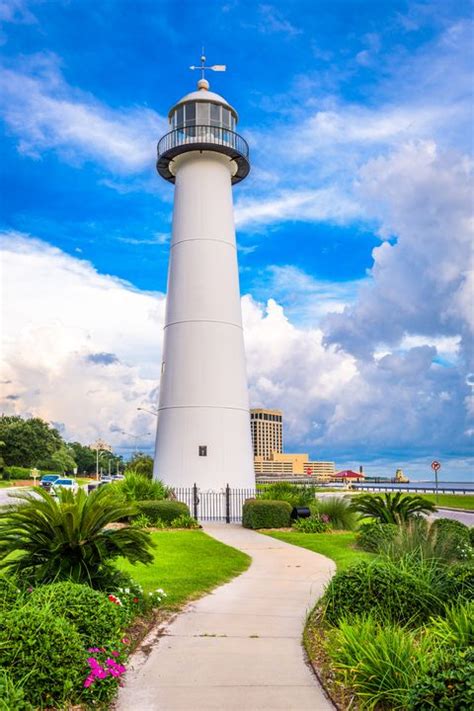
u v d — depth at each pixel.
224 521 24.62
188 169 28.75
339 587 8.22
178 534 19.22
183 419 26.28
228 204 29.00
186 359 26.78
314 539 18.31
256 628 8.43
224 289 27.72
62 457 119.56
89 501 8.98
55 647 5.72
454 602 7.82
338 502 22.47
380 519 17.91
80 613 6.57
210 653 7.37
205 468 25.75
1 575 7.95
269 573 12.68
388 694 5.52
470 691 4.53
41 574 8.30
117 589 8.60
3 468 84.31
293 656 7.26
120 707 5.81
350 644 6.41
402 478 109.50
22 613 6.00
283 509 21.84
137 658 7.17
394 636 6.21
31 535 9.01
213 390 26.45
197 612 9.34
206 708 5.80
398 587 7.95
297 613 9.28
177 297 27.69
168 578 11.70
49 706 5.56
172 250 28.67
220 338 27.08
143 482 23.41
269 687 6.31
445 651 5.74
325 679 6.50
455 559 11.79
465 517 29.89
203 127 28.42
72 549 8.89
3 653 5.56
